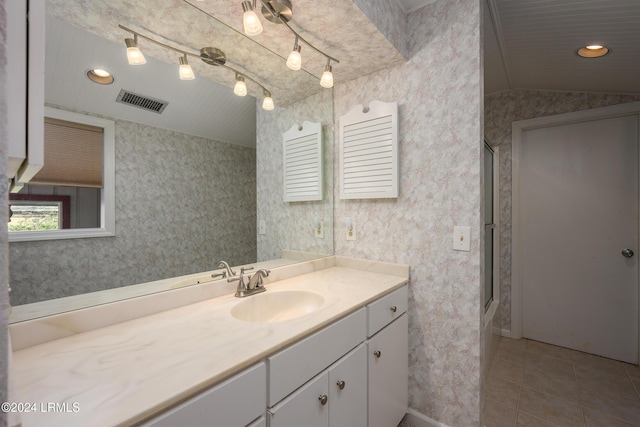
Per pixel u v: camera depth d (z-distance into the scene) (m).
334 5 1.14
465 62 1.40
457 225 1.44
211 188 1.34
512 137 2.57
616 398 1.78
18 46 0.44
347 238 1.86
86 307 0.94
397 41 1.47
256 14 1.12
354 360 1.15
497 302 2.58
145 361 0.73
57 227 0.90
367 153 1.69
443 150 1.47
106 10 1.01
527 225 2.56
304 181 1.77
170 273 1.18
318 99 1.83
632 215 2.15
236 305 1.17
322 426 0.99
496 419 1.63
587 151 2.31
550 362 2.20
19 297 0.83
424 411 1.56
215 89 1.35
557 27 1.54
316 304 1.29
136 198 1.09
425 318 1.55
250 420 0.76
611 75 1.93
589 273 2.32
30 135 0.45
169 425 0.60
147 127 1.13
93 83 0.99
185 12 1.14
